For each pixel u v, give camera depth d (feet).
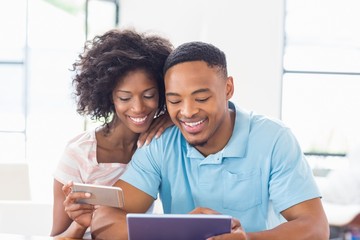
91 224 6.19
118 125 7.00
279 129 6.24
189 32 14.90
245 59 14.87
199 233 5.01
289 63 15.61
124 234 5.96
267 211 6.28
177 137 6.47
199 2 14.85
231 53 14.85
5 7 16.56
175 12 14.93
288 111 15.64
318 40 15.62
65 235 6.41
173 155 6.41
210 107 5.73
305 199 5.97
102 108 6.82
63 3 16.43
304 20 15.56
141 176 6.44
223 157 6.18
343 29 15.64
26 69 16.70
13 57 16.74
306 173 6.12
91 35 15.40
